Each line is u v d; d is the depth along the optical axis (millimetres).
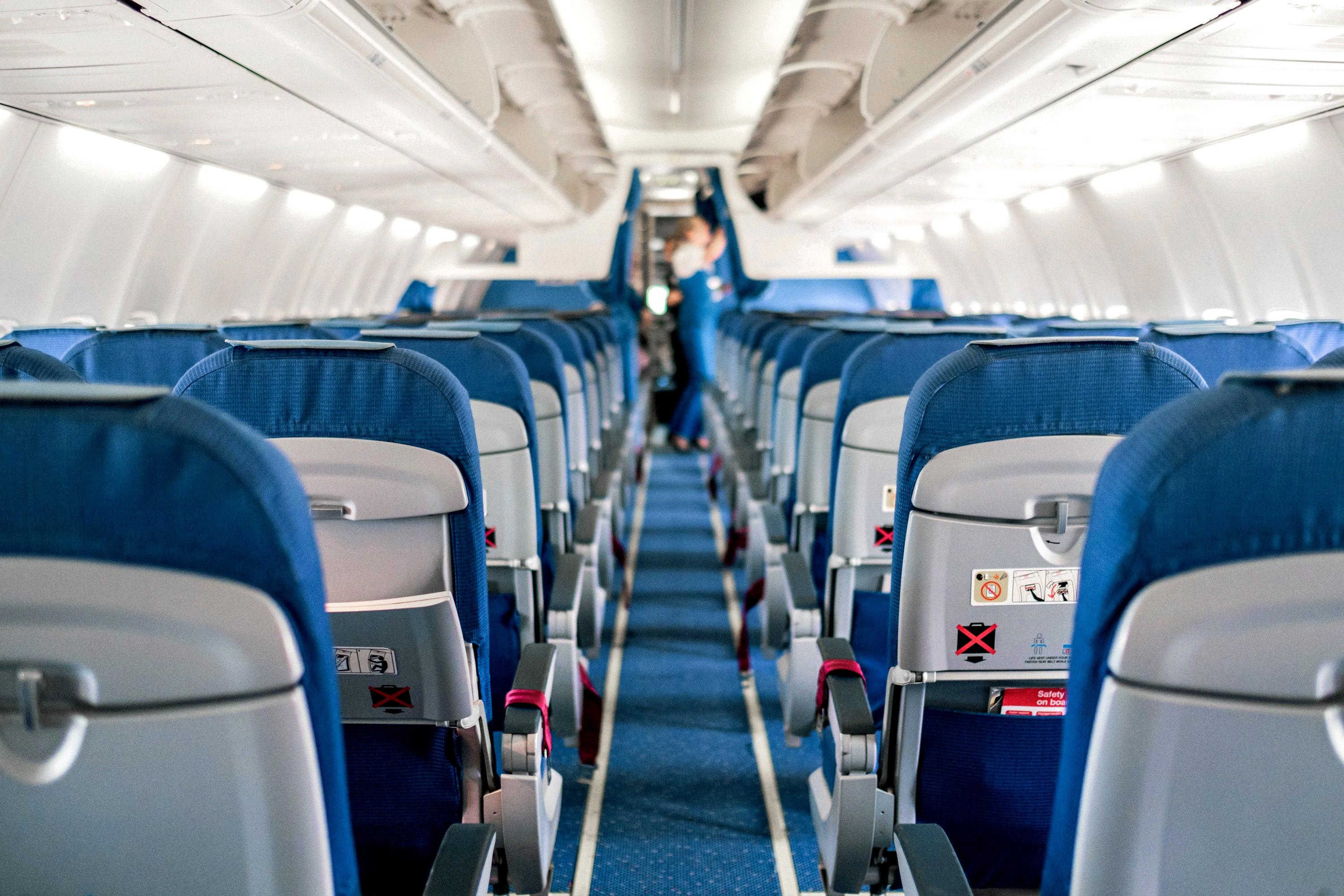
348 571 1613
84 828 935
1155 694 903
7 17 2781
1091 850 1001
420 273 10508
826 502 3465
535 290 19688
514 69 6398
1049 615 1662
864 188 7566
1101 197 7008
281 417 1518
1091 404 1525
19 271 5039
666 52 6289
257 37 3090
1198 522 865
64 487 818
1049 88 3803
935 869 1364
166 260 6469
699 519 7066
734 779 3221
